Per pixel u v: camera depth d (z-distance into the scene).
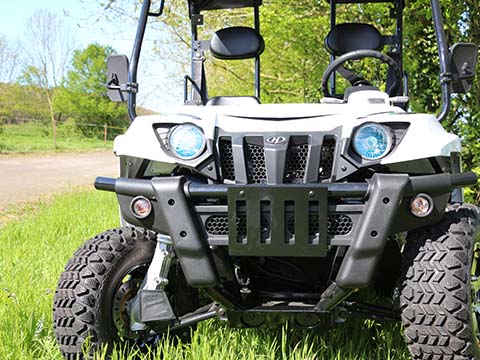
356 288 2.79
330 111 3.21
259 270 3.39
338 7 7.30
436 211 2.86
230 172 3.07
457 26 6.39
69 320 3.08
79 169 19.92
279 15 8.04
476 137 6.36
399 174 2.82
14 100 44.06
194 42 4.57
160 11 3.74
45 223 7.94
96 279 3.14
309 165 2.96
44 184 14.96
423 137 2.97
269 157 2.96
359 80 4.45
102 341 3.13
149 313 3.12
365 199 2.81
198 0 4.62
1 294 4.18
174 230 2.86
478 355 2.83
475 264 3.16
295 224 2.77
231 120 3.17
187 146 3.04
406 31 6.54
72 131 42.59
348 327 3.62
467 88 3.38
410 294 2.81
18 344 3.28
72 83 49.66
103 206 9.91
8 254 5.84
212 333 3.45
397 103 3.90
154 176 3.15
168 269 3.17
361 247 2.75
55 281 4.58
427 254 2.84
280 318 3.12
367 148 2.96
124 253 3.27
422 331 2.78
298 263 3.37
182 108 3.40
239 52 4.49
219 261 2.98
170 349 3.21
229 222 2.81
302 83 9.14
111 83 3.54
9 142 32.69
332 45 4.49
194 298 3.64
